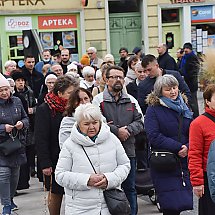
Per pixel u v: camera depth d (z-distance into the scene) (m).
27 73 27.12
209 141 12.92
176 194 14.42
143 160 18.98
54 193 15.27
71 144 12.03
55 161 15.25
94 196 11.84
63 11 44.88
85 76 22.39
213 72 13.87
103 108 15.91
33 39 30.84
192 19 47.09
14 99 18.23
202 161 13.07
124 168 12.12
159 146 14.52
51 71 25.02
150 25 46.53
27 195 21.39
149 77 18.45
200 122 13.04
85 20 45.44
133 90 21.00
